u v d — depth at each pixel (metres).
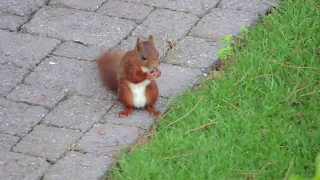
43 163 8.20
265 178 7.96
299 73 9.78
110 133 8.70
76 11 11.24
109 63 9.41
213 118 8.95
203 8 11.36
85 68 9.98
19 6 11.30
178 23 10.98
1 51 10.29
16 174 8.02
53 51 10.34
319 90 9.37
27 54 10.24
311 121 8.89
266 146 8.39
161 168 8.03
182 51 10.33
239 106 9.12
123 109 9.16
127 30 10.83
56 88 9.55
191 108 9.08
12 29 10.80
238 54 10.20
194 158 8.20
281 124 8.84
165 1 11.48
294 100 9.24
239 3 11.45
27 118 8.96
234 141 8.48
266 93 9.38
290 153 8.28
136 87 8.88
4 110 9.10
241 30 10.54
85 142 8.54
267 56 10.13
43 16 11.10
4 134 8.66
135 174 7.95
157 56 8.69
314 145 8.41
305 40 10.52
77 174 8.04
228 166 8.10
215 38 10.62
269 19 10.98
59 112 9.09
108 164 8.20
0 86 9.57
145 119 8.96
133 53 8.73
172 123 8.84
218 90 9.38
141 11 11.28
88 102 9.28
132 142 8.56
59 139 8.59
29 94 9.42
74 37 10.64
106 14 11.19
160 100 9.32
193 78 9.76
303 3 11.27
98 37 10.65
